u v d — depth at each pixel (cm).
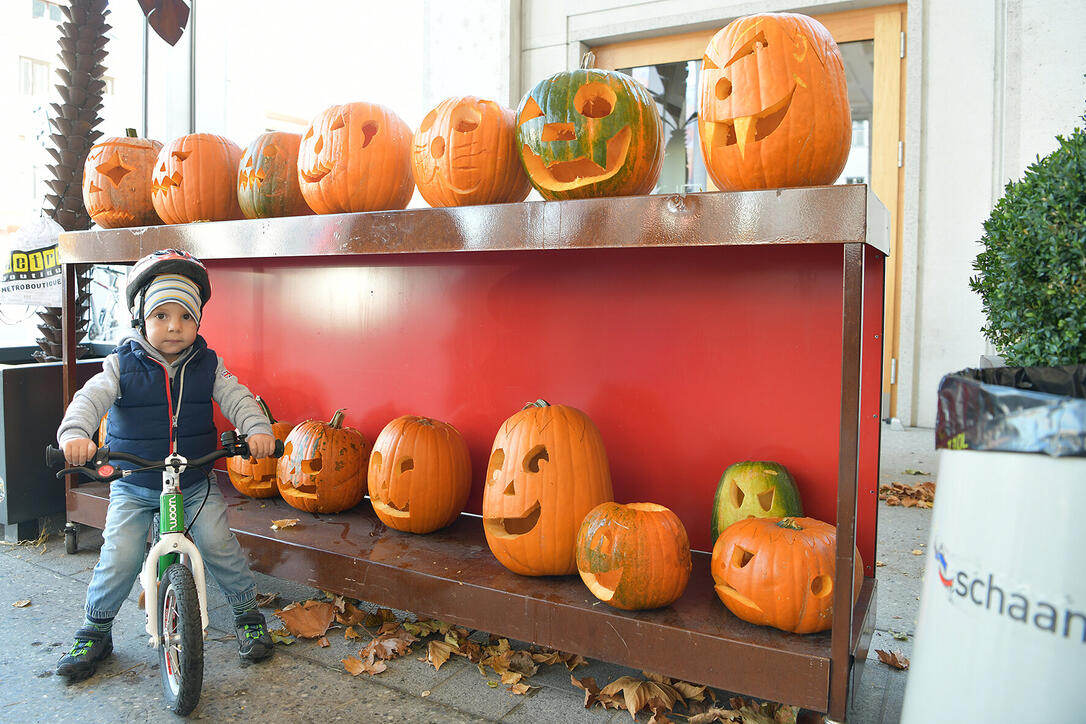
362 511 271
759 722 177
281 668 210
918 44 488
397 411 291
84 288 385
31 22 472
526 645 222
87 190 309
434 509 240
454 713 187
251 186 273
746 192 164
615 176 205
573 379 251
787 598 169
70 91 366
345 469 262
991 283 159
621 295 241
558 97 206
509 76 593
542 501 203
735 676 168
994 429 116
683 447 234
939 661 125
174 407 212
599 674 207
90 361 331
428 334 281
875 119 511
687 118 559
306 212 278
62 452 181
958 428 124
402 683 201
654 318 236
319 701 192
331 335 306
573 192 210
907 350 509
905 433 500
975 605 118
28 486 311
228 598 219
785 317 218
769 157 181
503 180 230
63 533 325
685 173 564
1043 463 110
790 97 179
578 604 187
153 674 207
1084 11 434
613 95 206
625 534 182
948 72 484
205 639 227
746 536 181
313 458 258
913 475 405
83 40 366
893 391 518
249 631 215
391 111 260
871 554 217
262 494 285
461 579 204
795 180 184
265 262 322
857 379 157
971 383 121
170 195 288
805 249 214
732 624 177
